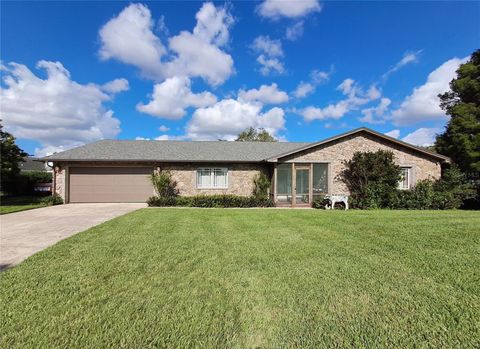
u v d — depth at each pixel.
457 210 13.62
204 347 2.51
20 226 8.64
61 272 4.39
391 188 14.68
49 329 2.77
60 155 16.20
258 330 2.78
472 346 2.54
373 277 4.24
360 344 2.56
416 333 2.75
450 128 17.20
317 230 7.87
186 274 4.34
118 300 3.42
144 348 2.48
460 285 3.95
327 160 15.91
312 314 3.11
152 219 9.80
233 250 5.73
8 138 17.27
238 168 17.20
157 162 16.47
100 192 16.39
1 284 3.91
